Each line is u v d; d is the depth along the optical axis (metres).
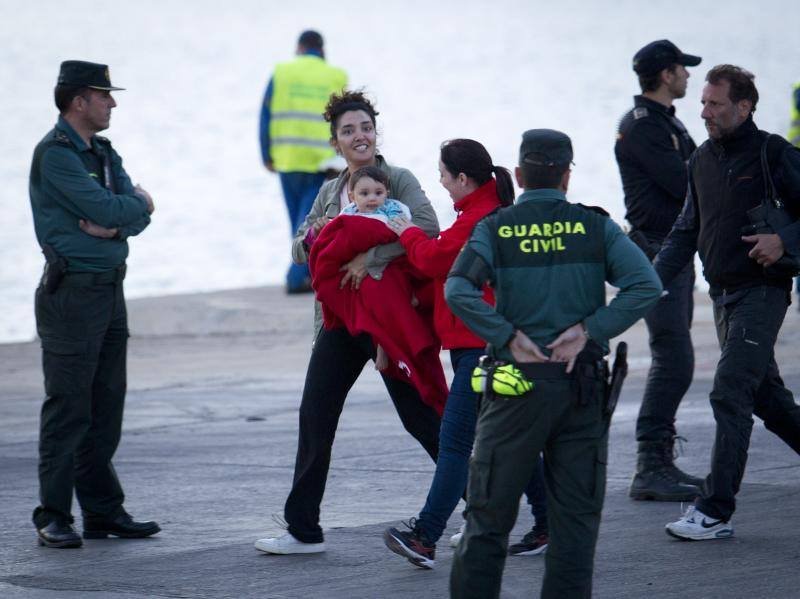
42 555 21.83
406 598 18.75
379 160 21.59
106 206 22.05
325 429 21.19
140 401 37.47
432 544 20.06
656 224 25.47
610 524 22.67
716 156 21.88
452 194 19.84
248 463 29.30
